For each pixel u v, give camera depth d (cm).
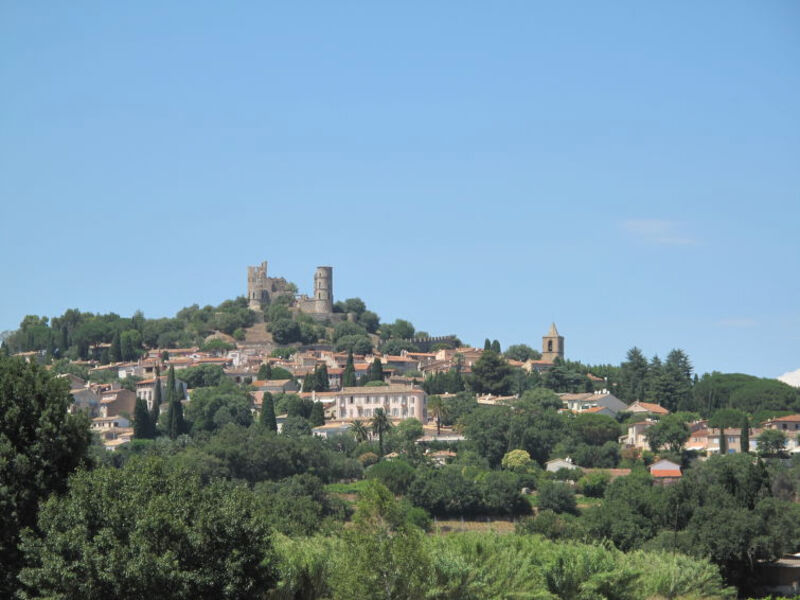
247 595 16250
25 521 17012
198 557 16062
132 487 16738
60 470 17775
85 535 15912
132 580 15438
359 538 18688
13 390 17738
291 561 19262
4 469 16950
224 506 16612
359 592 18262
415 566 18462
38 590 15988
